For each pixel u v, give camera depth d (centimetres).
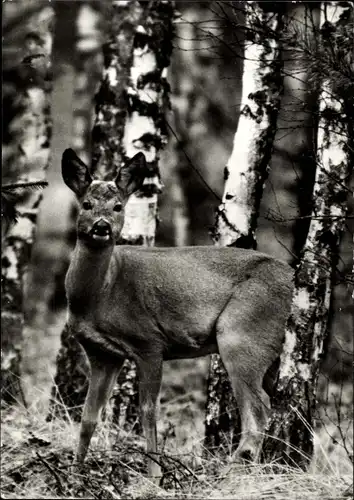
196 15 2245
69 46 2620
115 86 1476
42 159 1733
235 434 1220
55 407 1380
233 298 1152
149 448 1115
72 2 2606
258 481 1025
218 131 2342
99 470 1067
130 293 1131
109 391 1144
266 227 2023
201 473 1083
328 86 1066
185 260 1159
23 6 1844
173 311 1142
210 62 2341
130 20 1492
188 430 1458
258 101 1299
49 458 1088
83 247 1093
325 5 1203
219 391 1255
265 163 1305
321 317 1186
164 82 1452
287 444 1108
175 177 2266
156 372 1137
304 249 1194
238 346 1138
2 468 1063
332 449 1361
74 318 1128
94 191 1084
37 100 1738
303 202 1265
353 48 1066
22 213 1655
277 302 1158
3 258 1641
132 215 1403
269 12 1298
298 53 1080
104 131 1472
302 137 1800
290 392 1173
